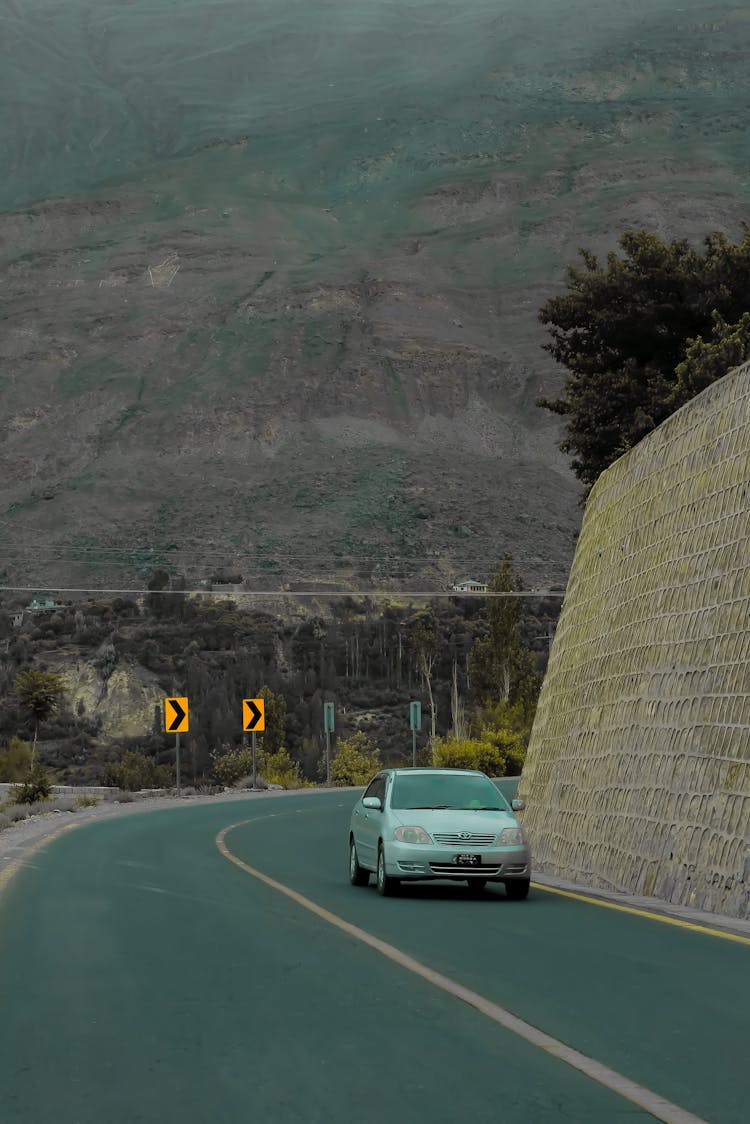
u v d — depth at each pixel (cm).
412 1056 738
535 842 2548
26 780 5381
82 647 15500
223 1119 606
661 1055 740
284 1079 684
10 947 1214
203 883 1895
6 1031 820
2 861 2308
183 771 10831
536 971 1052
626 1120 602
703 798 1659
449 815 1730
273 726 9612
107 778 8700
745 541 1744
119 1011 886
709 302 3794
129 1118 609
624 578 2336
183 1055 745
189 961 1118
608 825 2042
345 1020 845
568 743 2480
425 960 1114
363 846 1847
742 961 1109
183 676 14625
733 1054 743
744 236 3934
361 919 1440
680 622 1936
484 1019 846
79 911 1519
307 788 7000
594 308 3972
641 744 1975
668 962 1102
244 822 3719
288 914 1488
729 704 1653
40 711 11962
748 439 1820
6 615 17100
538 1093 652
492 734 7219
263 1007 894
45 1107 630
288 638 16562
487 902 1659
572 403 3859
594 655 2438
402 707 13200
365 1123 597
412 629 15650
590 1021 839
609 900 1706
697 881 1606
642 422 3625
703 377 3309
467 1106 627
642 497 2323
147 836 3066
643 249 3925
